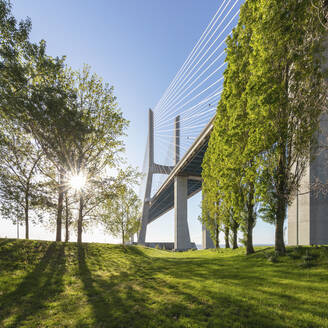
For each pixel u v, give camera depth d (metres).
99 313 6.13
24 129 17.58
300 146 12.76
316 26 11.16
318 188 16.09
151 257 20.28
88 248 18.23
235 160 16.27
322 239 17.48
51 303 7.01
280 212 13.70
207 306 6.35
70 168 17.89
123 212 32.03
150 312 6.07
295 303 6.29
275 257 12.88
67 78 20.22
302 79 12.27
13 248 13.91
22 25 13.34
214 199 25.88
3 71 12.54
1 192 18.08
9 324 5.58
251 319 5.40
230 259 15.85
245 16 16.31
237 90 16.44
